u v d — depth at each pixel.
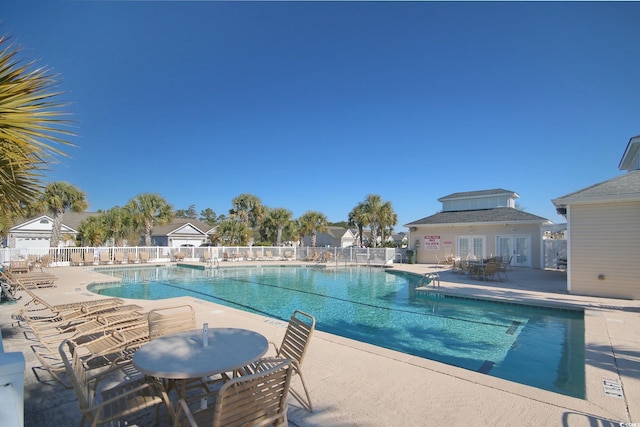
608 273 11.27
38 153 3.60
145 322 5.33
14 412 1.82
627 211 11.05
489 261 16.92
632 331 6.96
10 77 3.16
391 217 35.41
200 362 2.69
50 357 4.99
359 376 4.32
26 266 15.55
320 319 9.58
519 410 3.44
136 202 28.28
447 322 9.13
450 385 4.05
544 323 8.92
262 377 2.23
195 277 19.23
